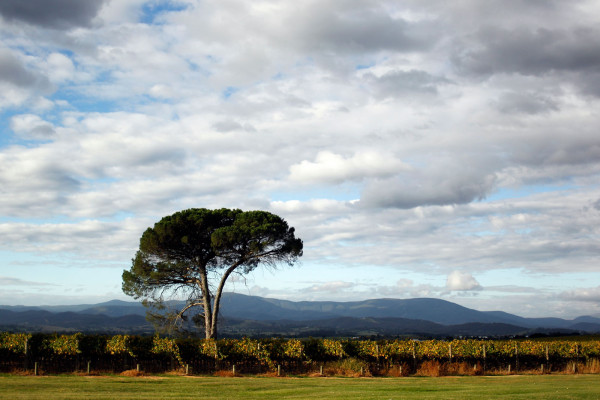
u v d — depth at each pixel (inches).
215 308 1628.9
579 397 660.7
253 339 1284.4
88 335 1205.7
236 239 1530.5
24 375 1052.5
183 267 1621.6
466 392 754.8
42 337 1163.3
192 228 1576.0
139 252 1625.2
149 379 1013.8
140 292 1640.0
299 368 1256.8
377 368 1268.5
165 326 1611.7
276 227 1585.9
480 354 1346.0
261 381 1003.9
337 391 797.9
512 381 1010.1
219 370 1214.3
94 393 749.3
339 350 1286.9
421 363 1317.7
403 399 657.6
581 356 1408.7
